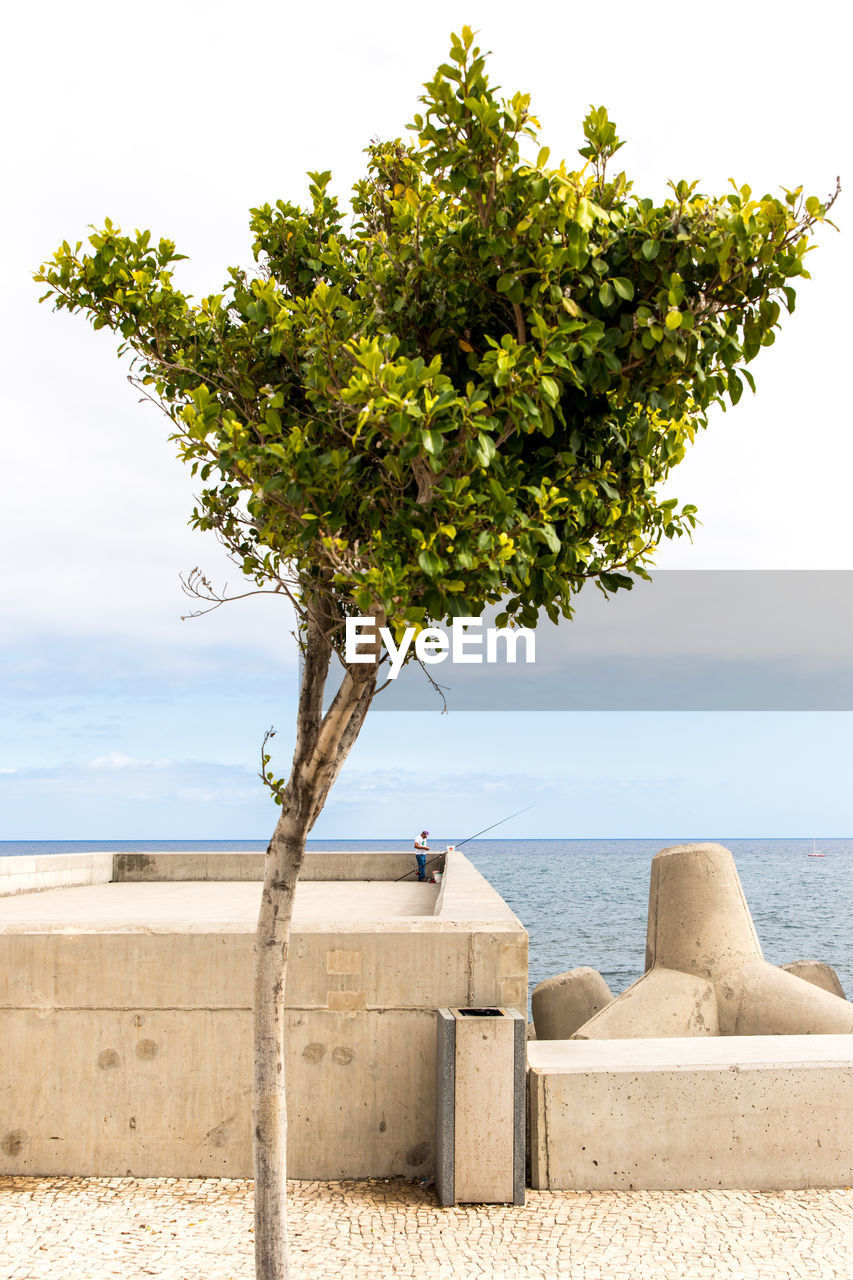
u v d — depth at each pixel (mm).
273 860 4465
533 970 43562
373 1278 5391
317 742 4270
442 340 4348
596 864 141000
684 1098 7023
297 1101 7242
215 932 7336
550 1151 6961
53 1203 6609
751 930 10422
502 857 170375
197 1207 6531
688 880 10500
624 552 5012
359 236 5262
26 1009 7324
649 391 4180
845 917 68875
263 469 4168
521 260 3945
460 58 3689
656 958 10516
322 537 3861
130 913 10188
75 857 15320
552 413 4191
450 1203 6562
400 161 5156
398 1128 7219
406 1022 7305
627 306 4094
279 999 4445
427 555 3619
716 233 3922
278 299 4371
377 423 3611
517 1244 5891
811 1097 7039
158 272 4848
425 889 14938
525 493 4250
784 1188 6918
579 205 3703
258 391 4766
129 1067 7254
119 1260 5621
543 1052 7629
